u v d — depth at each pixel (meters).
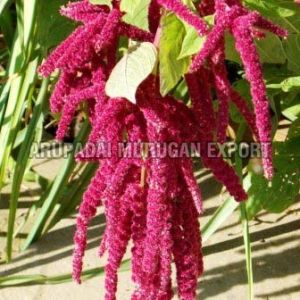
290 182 1.62
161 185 0.95
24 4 1.56
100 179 1.02
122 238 1.05
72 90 1.02
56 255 1.81
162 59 0.95
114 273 1.07
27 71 1.70
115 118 0.96
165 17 0.95
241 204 1.55
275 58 1.38
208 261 1.78
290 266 1.76
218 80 0.93
